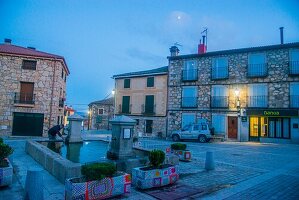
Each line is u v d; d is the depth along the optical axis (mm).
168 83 26578
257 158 11227
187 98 25266
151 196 5438
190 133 21500
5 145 5938
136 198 5266
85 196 4738
